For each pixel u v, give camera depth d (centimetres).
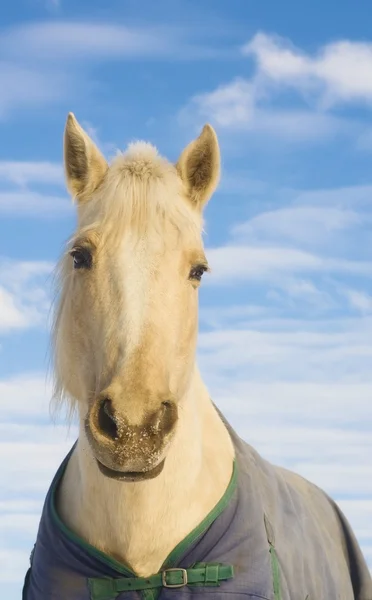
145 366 400
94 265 432
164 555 446
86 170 478
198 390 500
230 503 463
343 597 582
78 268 441
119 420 385
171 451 445
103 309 422
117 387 394
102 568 443
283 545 496
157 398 395
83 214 460
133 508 440
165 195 442
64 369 460
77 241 439
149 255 424
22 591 483
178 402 444
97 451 390
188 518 451
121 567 442
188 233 439
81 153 480
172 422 399
